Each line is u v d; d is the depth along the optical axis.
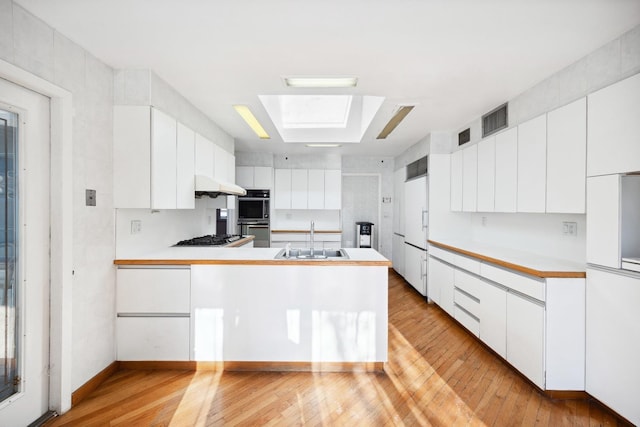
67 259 1.98
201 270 2.50
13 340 1.77
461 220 4.31
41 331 1.90
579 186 2.13
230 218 5.23
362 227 6.33
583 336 2.08
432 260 4.19
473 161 3.64
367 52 2.16
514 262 2.47
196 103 3.18
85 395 2.15
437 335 3.23
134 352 2.50
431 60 2.27
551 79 2.51
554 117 2.36
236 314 2.50
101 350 2.32
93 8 1.69
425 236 4.38
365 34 1.94
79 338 2.11
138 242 2.75
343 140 4.98
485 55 2.20
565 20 1.78
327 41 2.03
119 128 2.42
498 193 3.12
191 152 3.05
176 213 3.48
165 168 2.58
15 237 1.77
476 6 1.67
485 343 2.81
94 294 2.24
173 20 1.81
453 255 3.49
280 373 2.47
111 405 2.06
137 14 1.75
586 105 2.07
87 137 2.15
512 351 2.43
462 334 3.26
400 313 3.90
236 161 5.91
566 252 2.60
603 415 1.96
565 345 2.09
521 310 2.31
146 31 1.92
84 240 2.13
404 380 2.37
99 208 2.27
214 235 4.28
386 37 1.97
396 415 1.97
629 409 1.78
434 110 3.38
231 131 4.29
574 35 1.94
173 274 2.50
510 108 3.02
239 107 3.30
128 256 2.61
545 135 2.46
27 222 1.81
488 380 2.37
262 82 2.66
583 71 2.21
